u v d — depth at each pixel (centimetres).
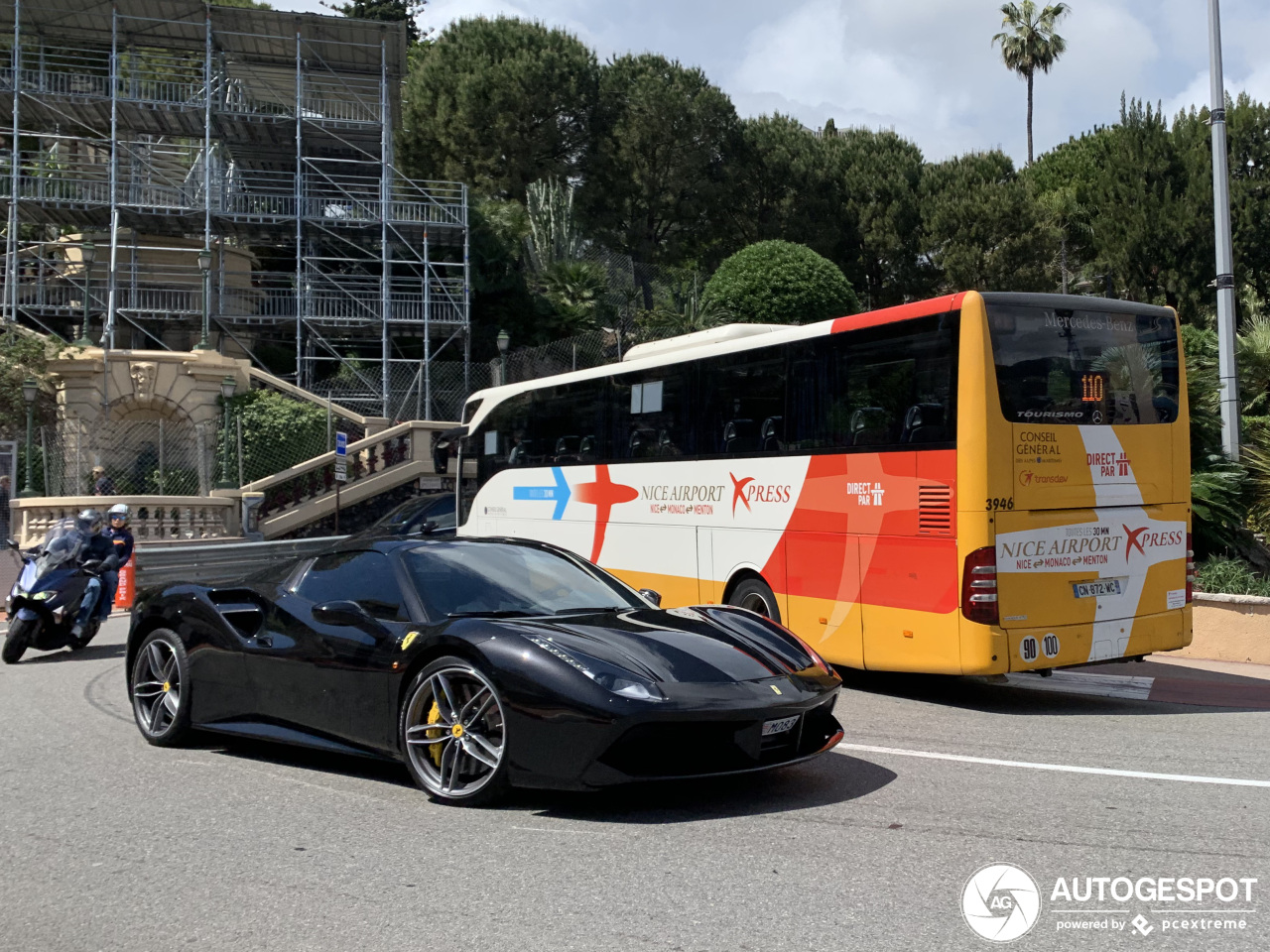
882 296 5072
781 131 5134
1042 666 830
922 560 848
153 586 733
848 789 580
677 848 475
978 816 529
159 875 451
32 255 3475
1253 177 3934
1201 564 1344
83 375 2686
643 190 4869
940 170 5116
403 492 2878
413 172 4709
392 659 568
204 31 3456
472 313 3850
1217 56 1415
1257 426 1538
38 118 3450
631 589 675
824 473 945
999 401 820
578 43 4909
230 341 3488
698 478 1109
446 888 427
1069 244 4866
